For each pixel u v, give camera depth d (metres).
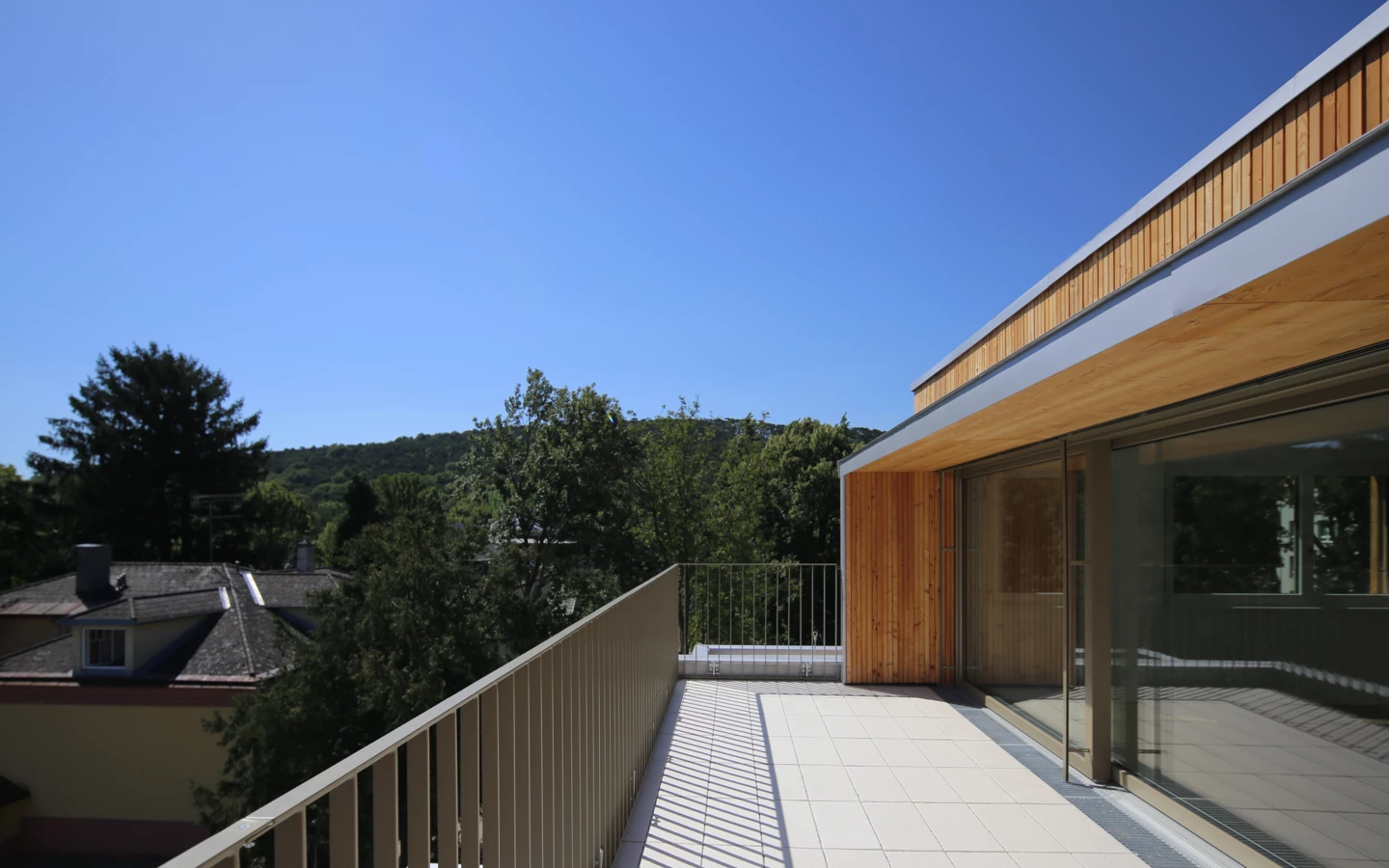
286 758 14.01
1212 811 4.16
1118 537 5.16
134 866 16.28
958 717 6.93
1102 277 4.51
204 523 38.00
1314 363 3.01
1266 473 3.72
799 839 4.33
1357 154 1.58
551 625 17.66
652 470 30.12
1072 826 4.57
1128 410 4.25
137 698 16.70
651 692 5.87
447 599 16.41
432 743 1.71
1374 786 3.05
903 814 4.71
